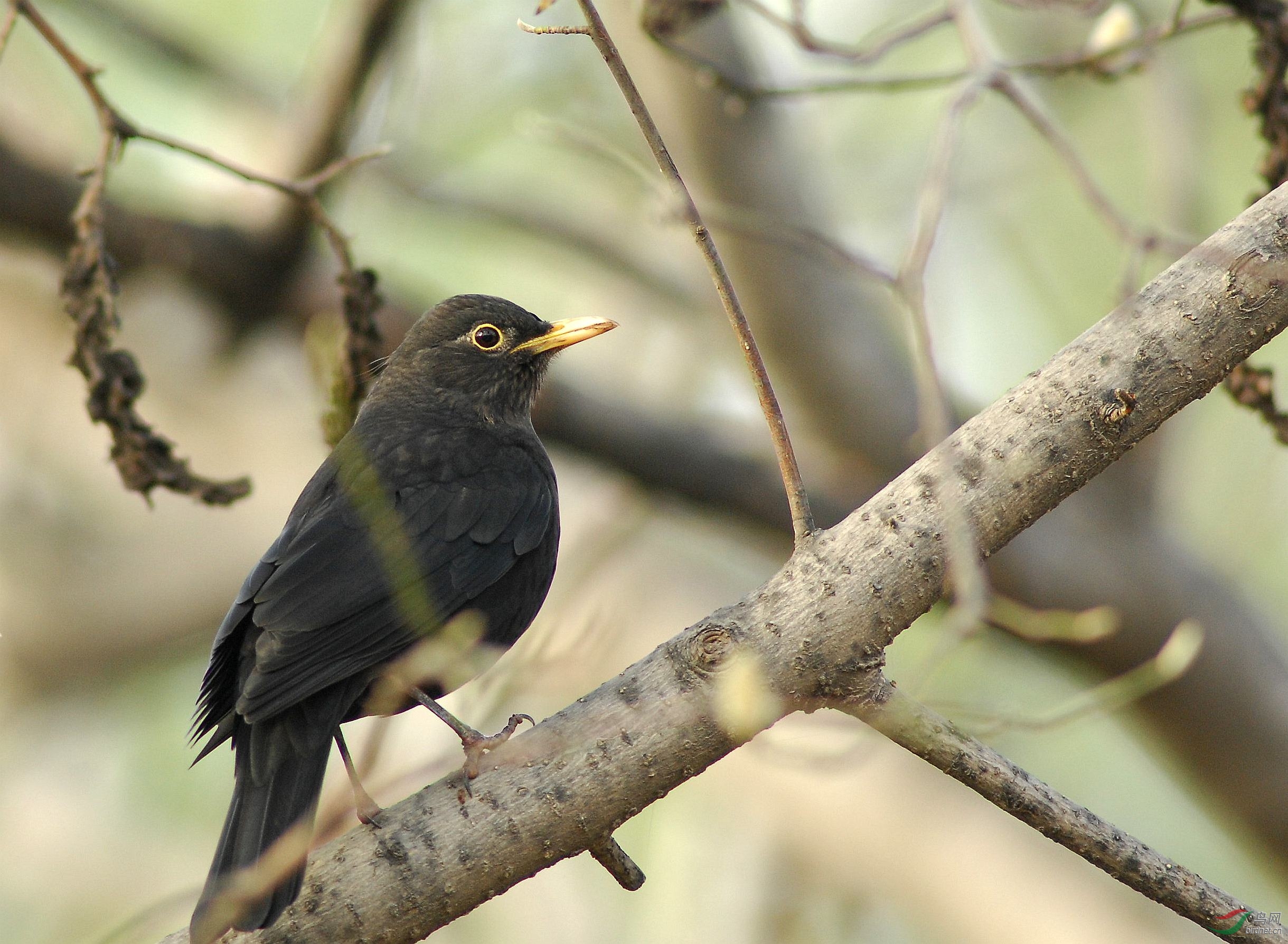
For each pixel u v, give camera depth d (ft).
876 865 43.06
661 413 42.63
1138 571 42.09
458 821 18.72
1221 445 47.50
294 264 40.09
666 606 47.26
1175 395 18.43
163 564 51.31
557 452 42.98
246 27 47.01
